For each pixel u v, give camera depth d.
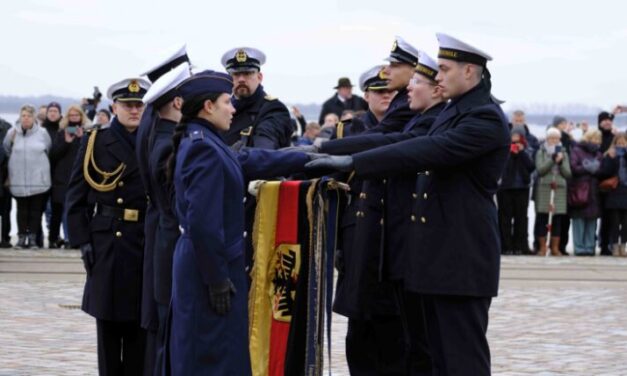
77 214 15.25
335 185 13.46
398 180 14.34
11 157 32.78
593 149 34.66
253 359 13.72
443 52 13.23
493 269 13.10
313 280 13.41
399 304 14.45
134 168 15.14
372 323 15.08
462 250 12.98
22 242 33.22
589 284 27.11
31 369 16.50
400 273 14.26
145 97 13.45
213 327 12.19
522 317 22.08
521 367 17.28
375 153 13.06
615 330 20.72
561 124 35.12
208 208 12.02
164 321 13.30
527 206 34.44
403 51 15.30
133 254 15.04
